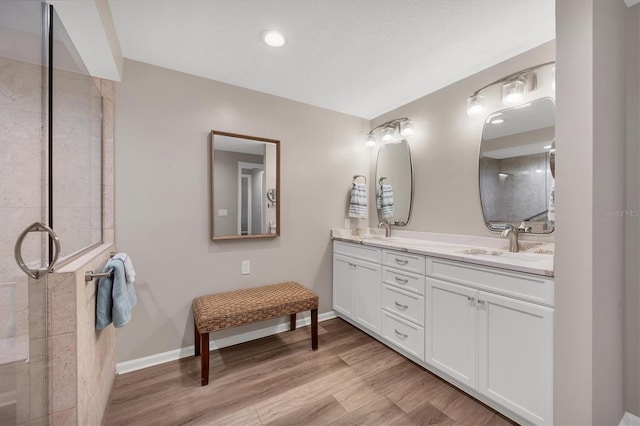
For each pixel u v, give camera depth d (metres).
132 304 1.52
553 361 1.24
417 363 2.00
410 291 1.99
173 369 1.92
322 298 2.82
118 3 1.40
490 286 1.51
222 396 1.64
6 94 0.92
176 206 2.06
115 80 1.83
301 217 2.68
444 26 1.61
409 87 2.38
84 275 1.16
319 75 2.17
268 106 2.48
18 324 0.94
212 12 1.48
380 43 1.77
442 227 2.39
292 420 1.46
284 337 2.43
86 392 1.16
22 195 0.96
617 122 1.30
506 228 1.88
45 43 1.05
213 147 2.18
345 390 1.70
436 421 1.45
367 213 3.05
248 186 2.36
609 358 1.25
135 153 1.91
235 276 2.31
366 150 3.13
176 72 2.06
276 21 1.55
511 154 1.94
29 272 0.97
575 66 1.14
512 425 1.42
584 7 1.11
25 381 0.96
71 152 1.29
